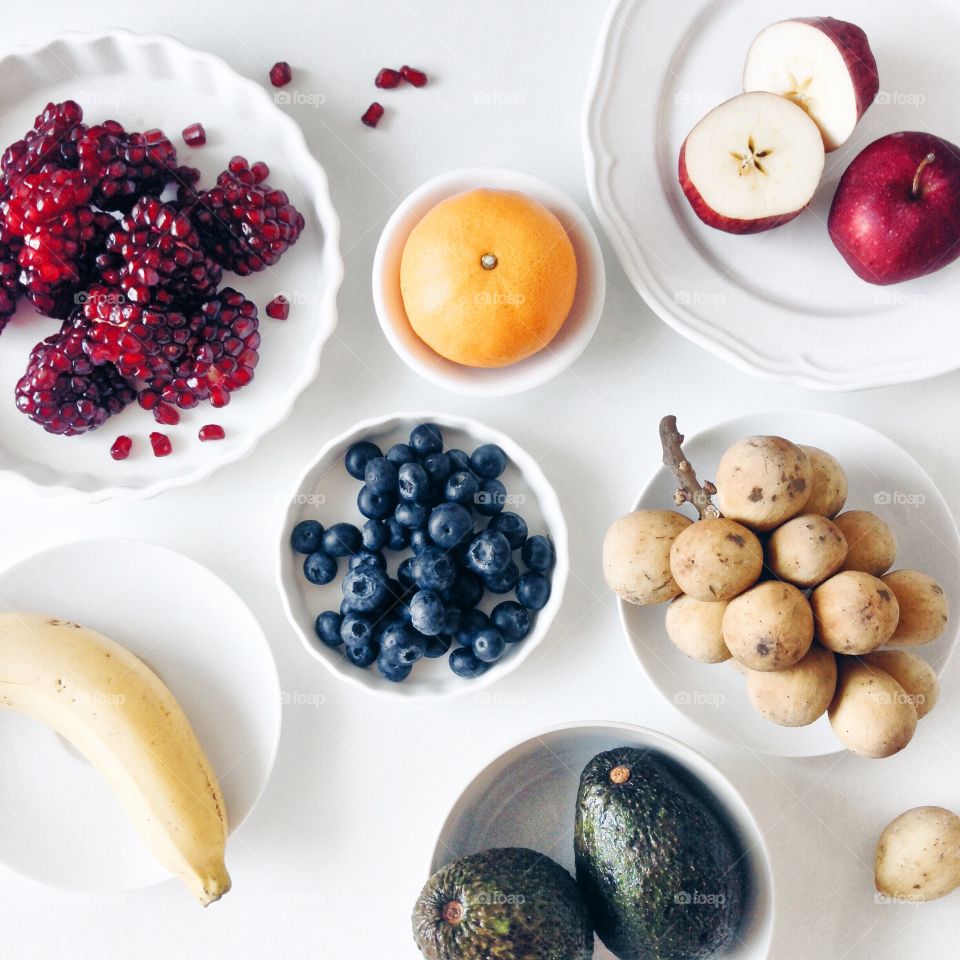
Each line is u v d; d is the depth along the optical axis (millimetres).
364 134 610
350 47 609
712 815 555
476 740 609
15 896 620
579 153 609
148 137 583
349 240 610
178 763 572
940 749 602
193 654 604
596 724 568
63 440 605
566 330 583
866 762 604
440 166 609
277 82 604
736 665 534
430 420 590
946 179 551
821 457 525
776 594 486
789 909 602
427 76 608
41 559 598
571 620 610
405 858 610
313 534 589
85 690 570
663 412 608
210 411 604
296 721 610
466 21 607
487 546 567
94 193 570
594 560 610
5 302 588
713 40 591
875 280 579
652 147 594
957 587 581
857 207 562
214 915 616
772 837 603
